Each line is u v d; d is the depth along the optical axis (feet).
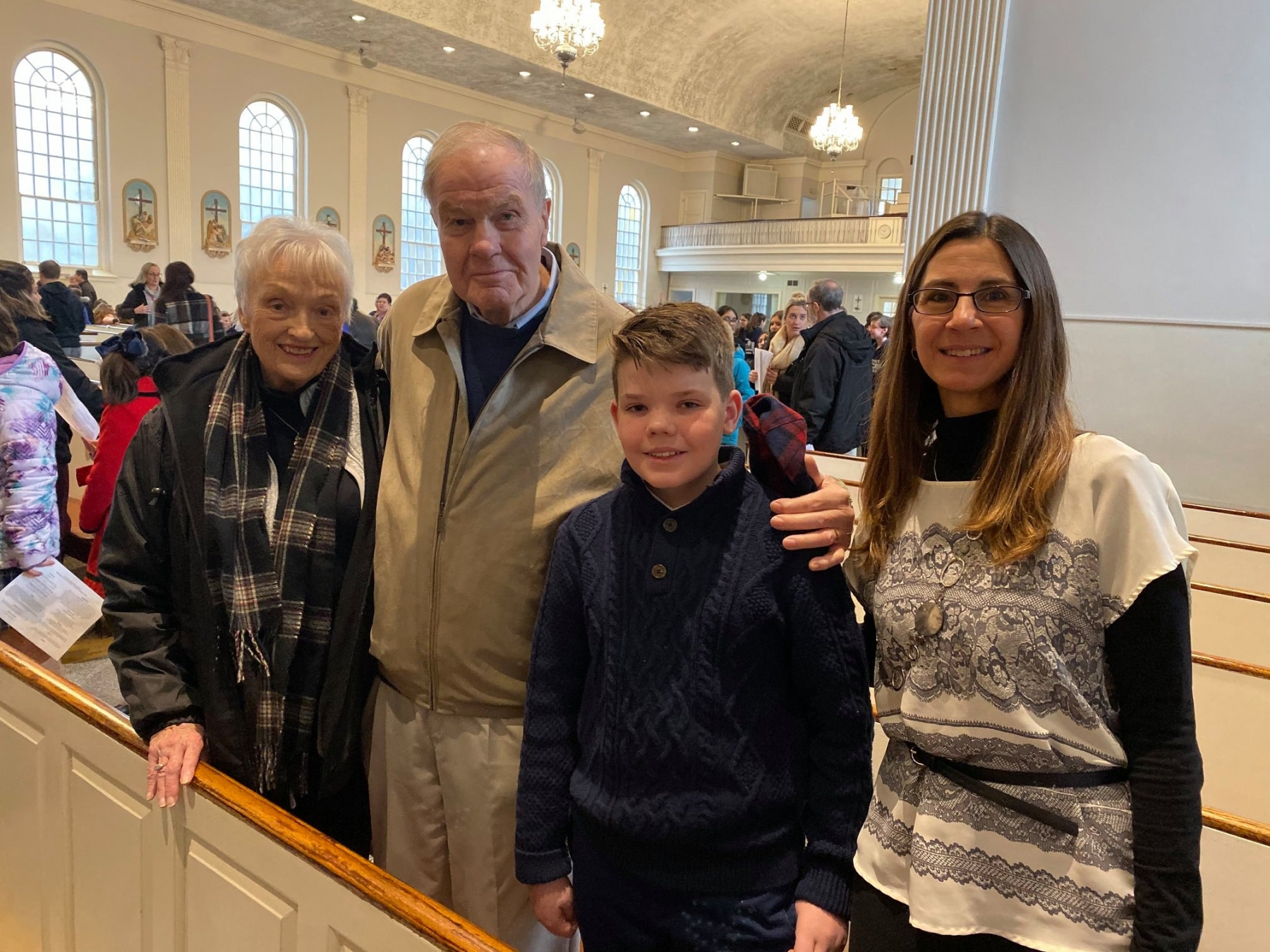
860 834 3.59
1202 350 15.35
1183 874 2.78
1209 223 15.07
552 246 4.87
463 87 47.06
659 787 3.45
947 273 3.13
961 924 3.08
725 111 55.47
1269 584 10.91
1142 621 2.84
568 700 3.84
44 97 33.27
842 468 13.51
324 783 4.67
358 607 4.63
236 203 38.99
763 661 3.45
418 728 4.67
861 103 63.26
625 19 45.39
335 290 4.43
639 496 3.61
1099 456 2.96
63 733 5.12
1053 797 3.02
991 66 16.20
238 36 37.83
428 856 4.85
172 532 4.51
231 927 4.31
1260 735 7.00
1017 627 2.98
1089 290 16.15
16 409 8.13
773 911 3.46
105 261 35.53
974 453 3.31
